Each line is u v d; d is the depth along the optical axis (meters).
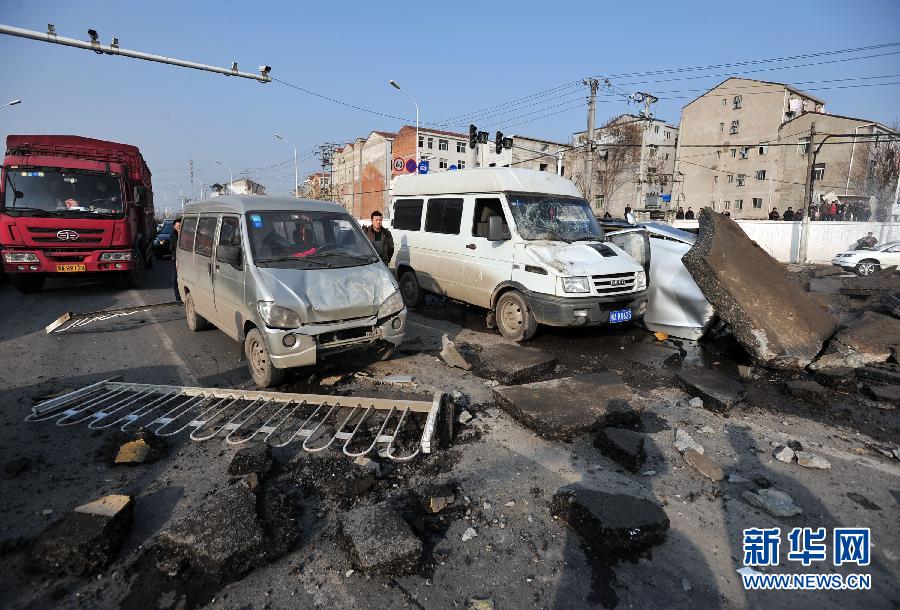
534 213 7.20
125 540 2.79
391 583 2.51
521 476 3.48
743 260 5.99
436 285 8.51
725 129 47.12
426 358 6.17
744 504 3.21
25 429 4.20
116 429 4.20
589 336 7.43
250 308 4.95
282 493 3.20
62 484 3.36
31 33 12.18
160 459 3.71
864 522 3.03
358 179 63.91
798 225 24.25
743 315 5.59
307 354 4.76
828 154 40.44
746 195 45.91
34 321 8.33
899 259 17.03
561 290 6.29
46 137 13.45
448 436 3.97
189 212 7.33
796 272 18.48
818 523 3.02
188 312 7.55
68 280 13.23
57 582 2.50
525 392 4.65
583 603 2.40
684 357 6.42
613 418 4.21
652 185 51.50
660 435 4.15
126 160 14.20
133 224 11.38
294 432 4.12
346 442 3.85
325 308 4.86
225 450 3.85
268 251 5.25
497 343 6.90
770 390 5.22
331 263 5.34
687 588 2.50
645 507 2.90
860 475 3.55
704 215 6.61
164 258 20.81
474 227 7.68
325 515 3.06
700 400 4.82
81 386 5.21
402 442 3.95
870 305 10.27
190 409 4.57
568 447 3.90
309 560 2.67
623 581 2.54
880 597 2.46
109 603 2.37
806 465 3.65
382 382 5.20
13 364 5.96
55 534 2.62
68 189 10.41
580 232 7.31
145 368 5.82
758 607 2.40
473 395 4.96
